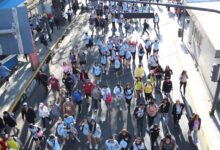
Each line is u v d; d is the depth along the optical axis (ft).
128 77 71.56
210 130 53.42
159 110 53.16
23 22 51.37
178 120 53.83
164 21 108.68
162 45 89.20
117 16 86.79
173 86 67.00
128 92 56.70
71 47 91.45
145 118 56.49
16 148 45.11
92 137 48.80
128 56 73.97
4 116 51.55
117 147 42.24
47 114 53.67
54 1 105.60
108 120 56.70
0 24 51.21
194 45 77.71
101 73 72.49
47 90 66.44
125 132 43.52
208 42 63.57
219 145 49.83
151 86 57.31
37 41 94.58
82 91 65.57
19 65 79.36
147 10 112.37
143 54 75.46
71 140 51.75
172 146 40.34
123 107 60.18
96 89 57.26
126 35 97.96
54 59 84.23
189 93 64.44
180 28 95.35
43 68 78.89
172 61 79.05
